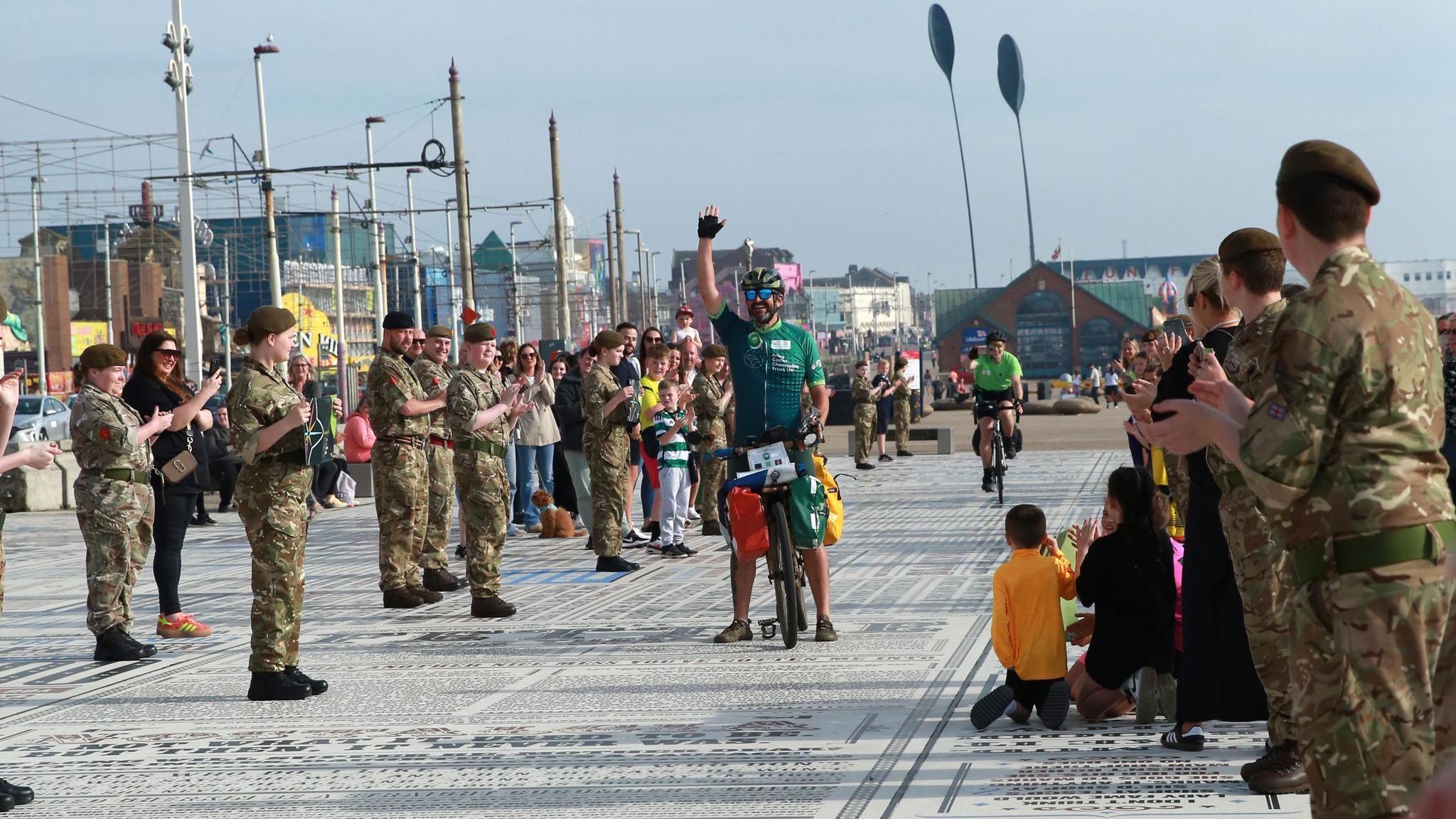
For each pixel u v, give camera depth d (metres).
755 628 9.03
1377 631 3.28
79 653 8.94
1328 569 3.36
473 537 9.80
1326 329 3.33
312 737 6.45
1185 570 5.48
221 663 8.42
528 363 15.39
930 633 8.53
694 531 15.31
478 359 9.89
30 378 66.50
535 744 6.16
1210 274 5.41
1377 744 3.31
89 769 5.96
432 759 5.96
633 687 7.29
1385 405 3.32
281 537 7.30
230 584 12.27
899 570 11.48
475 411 9.73
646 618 9.59
